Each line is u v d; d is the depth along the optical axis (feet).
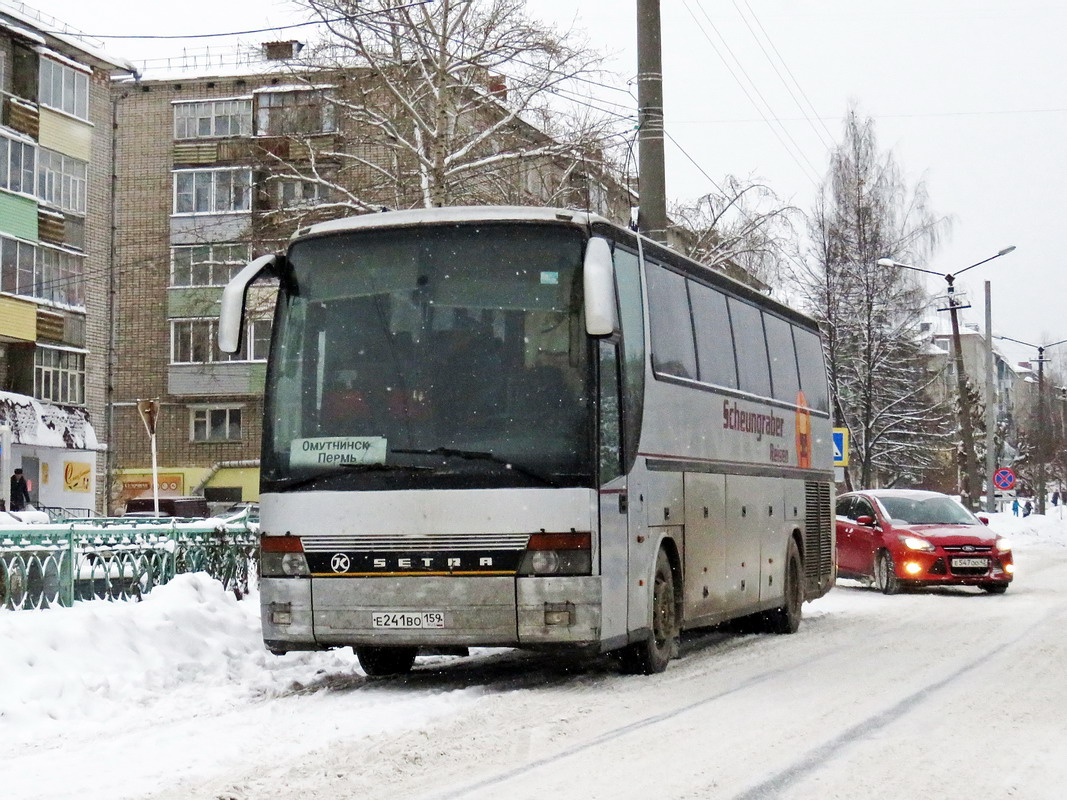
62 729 32.78
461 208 39.52
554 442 37.17
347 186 102.22
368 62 98.32
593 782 24.85
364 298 38.99
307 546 37.91
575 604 36.63
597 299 36.47
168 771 25.86
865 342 184.55
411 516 37.17
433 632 36.88
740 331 55.26
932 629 59.06
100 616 42.24
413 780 25.04
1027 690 37.91
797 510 62.13
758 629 60.13
